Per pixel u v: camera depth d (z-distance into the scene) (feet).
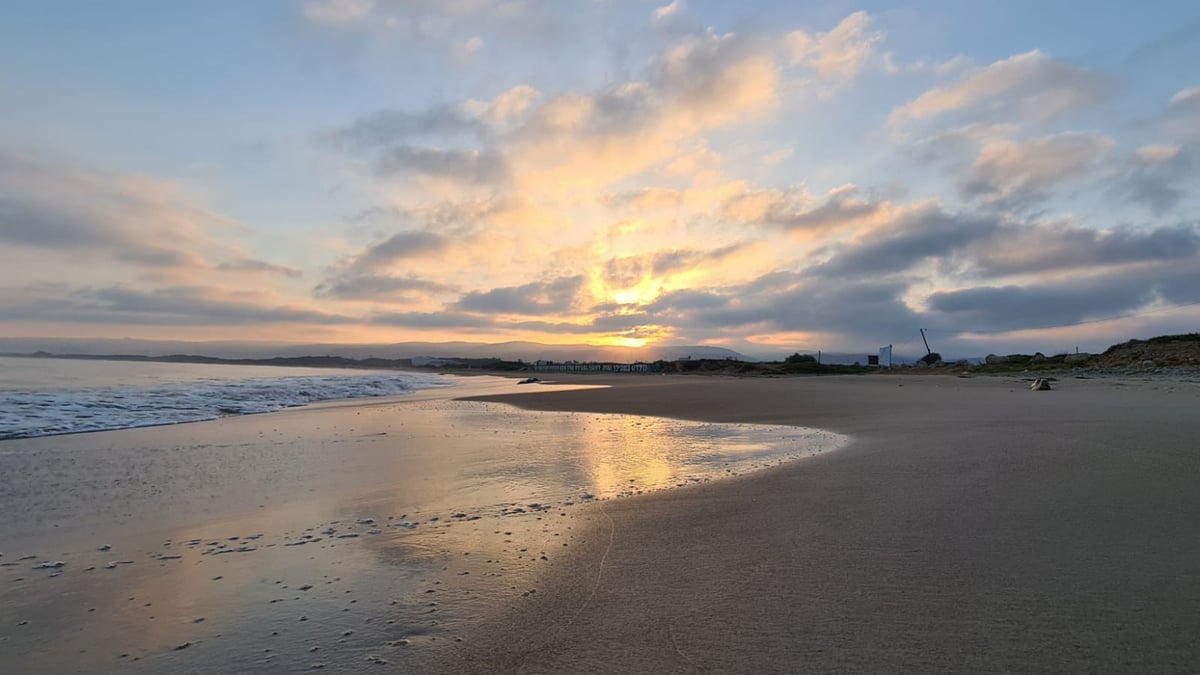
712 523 17.62
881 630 10.27
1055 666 8.83
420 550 16.05
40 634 11.44
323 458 31.68
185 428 45.37
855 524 16.69
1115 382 85.25
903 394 73.56
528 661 9.84
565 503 21.29
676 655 9.75
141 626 11.73
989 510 17.47
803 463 26.99
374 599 12.78
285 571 14.66
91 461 30.60
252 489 24.16
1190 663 8.75
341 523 18.99
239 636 11.19
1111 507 17.31
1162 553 13.42
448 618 11.69
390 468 28.73
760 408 60.18
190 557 15.79
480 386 129.29
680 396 79.25
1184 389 67.62
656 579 13.25
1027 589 11.70
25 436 40.01
